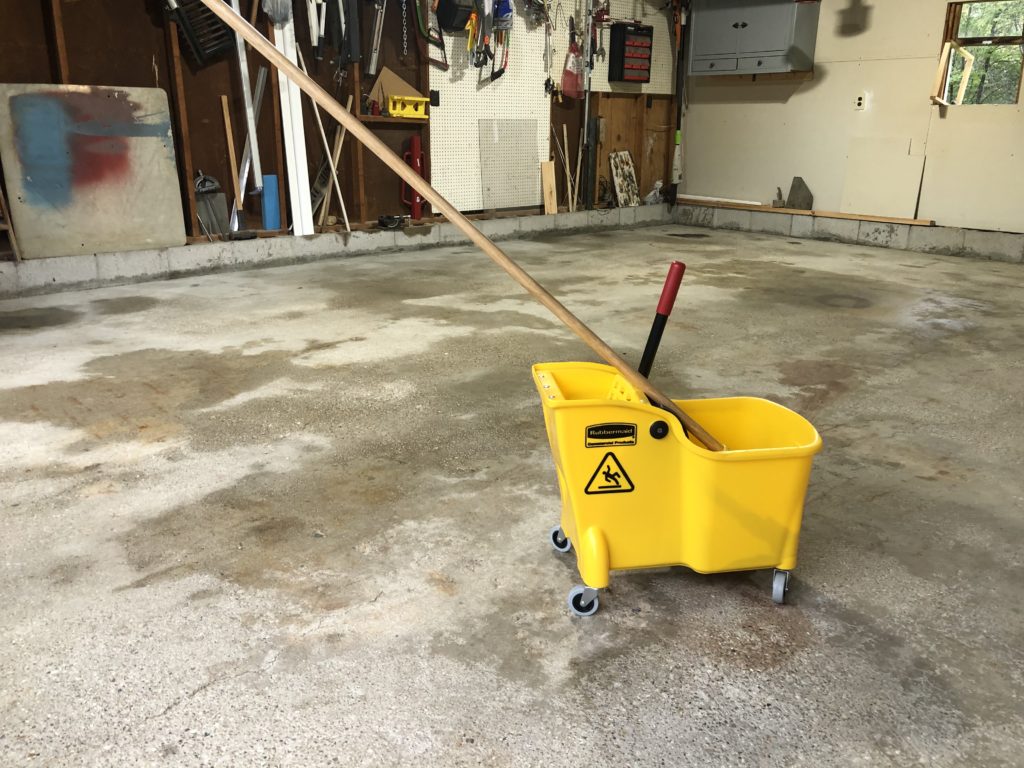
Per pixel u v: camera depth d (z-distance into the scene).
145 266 5.59
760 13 7.98
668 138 9.31
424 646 1.72
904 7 7.30
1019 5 6.81
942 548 2.17
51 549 2.10
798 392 3.44
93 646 1.70
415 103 6.81
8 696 1.55
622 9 8.39
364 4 6.51
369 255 6.80
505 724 1.50
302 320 4.54
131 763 1.39
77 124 5.10
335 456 2.71
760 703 1.56
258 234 6.27
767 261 6.77
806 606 1.90
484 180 7.69
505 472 2.60
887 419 3.13
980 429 3.03
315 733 1.46
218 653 1.69
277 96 6.12
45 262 5.15
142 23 5.60
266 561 2.06
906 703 1.57
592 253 7.11
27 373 3.55
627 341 4.18
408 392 3.35
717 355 3.96
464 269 6.20
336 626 1.79
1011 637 1.78
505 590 1.94
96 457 2.69
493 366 3.71
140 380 3.47
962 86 7.18
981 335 4.39
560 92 8.11
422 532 2.21
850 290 5.58
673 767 1.40
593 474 1.75
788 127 8.35
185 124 5.77
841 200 8.07
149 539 2.16
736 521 1.79
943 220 7.40
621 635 1.77
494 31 7.21
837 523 2.30
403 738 1.46
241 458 2.69
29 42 5.16
